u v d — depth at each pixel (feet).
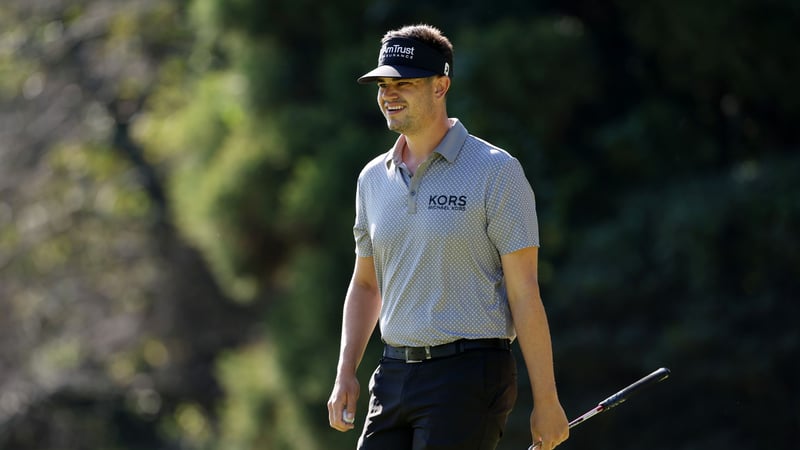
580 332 119.85
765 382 116.57
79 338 184.75
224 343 182.70
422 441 41.34
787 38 126.93
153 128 163.22
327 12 129.39
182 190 136.05
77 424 189.16
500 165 41.16
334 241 119.03
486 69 120.37
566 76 125.08
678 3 125.80
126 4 173.99
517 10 133.90
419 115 41.24
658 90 137.18
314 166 118.42
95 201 179.42
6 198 178.70
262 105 131.23
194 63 166.40
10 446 186.91
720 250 118.01
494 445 42.27
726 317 116.47
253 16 130.72
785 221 115.24
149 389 187.32
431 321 41.60
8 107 181.78
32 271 181.27
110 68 181.37
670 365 117.50
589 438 120.98
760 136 137.59
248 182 123.34
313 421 120.16
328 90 126.11
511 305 41.73
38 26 179.32
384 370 43.04
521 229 41.14
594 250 121.60
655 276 119.34
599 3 137.49
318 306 118.21
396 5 129.49
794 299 116.67
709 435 118.93
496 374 41.81
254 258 128.06
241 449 133.80
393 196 42.09
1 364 183.83
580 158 131.54
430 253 41.32
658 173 130.31
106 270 183.62
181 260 180.45
